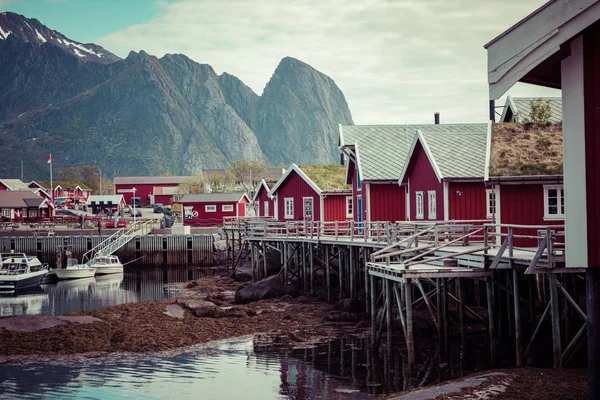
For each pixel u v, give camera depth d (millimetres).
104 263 57531
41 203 89750
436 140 31562
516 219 25266
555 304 16969
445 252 22625
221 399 18641
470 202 29781
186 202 80375
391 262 26328
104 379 20812
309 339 26078
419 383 19172
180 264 63688
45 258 64438
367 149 37469
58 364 22719
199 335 26781
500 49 12797
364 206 36344
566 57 12320
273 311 32469
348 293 35000
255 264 45438
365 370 21062
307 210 44344
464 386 15805
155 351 24594
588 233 11945
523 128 27359
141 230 66000
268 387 19688
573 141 12219
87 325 26984
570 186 12328
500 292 23953
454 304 28062
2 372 21703
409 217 34031
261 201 60375
